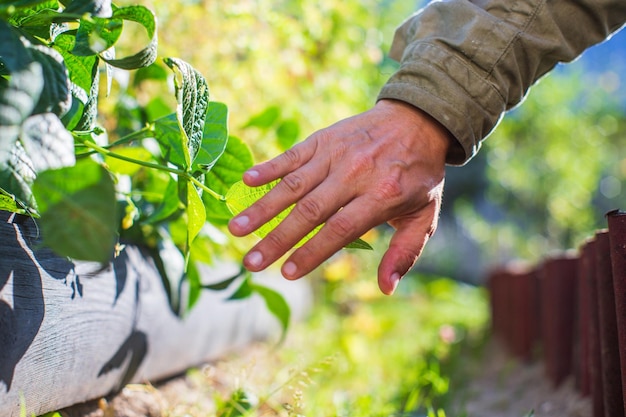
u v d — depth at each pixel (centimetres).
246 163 140
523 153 1211
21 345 105
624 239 122
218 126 125
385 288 113
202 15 241
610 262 139
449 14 133
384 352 381
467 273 1587
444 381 242
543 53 131
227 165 140
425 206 118
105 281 138
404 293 926
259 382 232
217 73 252
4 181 81
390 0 594
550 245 1368
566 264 242
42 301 111
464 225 1636
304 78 330
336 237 107
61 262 118
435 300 873
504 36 126
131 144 159
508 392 268
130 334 155
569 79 1210
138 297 157
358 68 413
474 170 1572
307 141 112
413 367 315
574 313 238
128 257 155
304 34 341
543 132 1188
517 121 1183
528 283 326
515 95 131
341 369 286
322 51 377
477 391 277
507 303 396
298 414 166
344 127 116
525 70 131
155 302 169
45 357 114
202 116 112
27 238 109
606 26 135
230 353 268
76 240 72
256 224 105
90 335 132
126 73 169
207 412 179
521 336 329
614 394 137
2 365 100
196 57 239
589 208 1257
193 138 110
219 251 207
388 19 584
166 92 216
